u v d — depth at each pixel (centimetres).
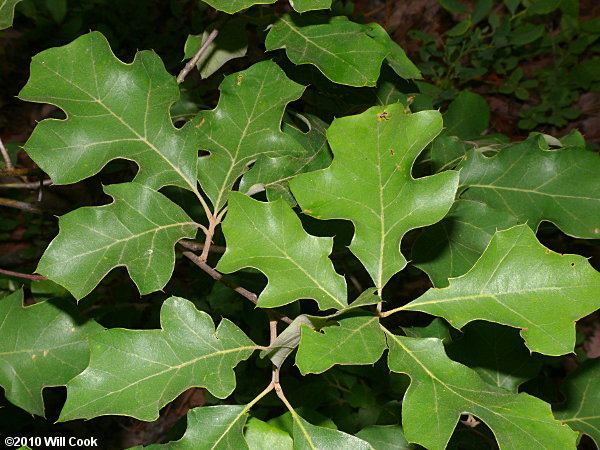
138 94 36
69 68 35
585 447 86
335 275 31
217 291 70
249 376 75
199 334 32
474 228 40
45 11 126
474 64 129
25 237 106
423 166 47
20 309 39
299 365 27
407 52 139
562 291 29
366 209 31
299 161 38
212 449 31
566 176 41
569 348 28
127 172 94
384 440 41
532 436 27
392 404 51
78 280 31
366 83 34
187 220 35
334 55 35
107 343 31
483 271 30
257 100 39
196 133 37
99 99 35
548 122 119
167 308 32
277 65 39
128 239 33
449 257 40
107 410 30
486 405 28
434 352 29
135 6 128
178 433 44
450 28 142
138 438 95
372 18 148
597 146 116
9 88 130
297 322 29
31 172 50
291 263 31
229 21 43
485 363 41
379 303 31
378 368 65
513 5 123
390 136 30
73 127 35
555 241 77
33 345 39
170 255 33
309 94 47
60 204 89
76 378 30
